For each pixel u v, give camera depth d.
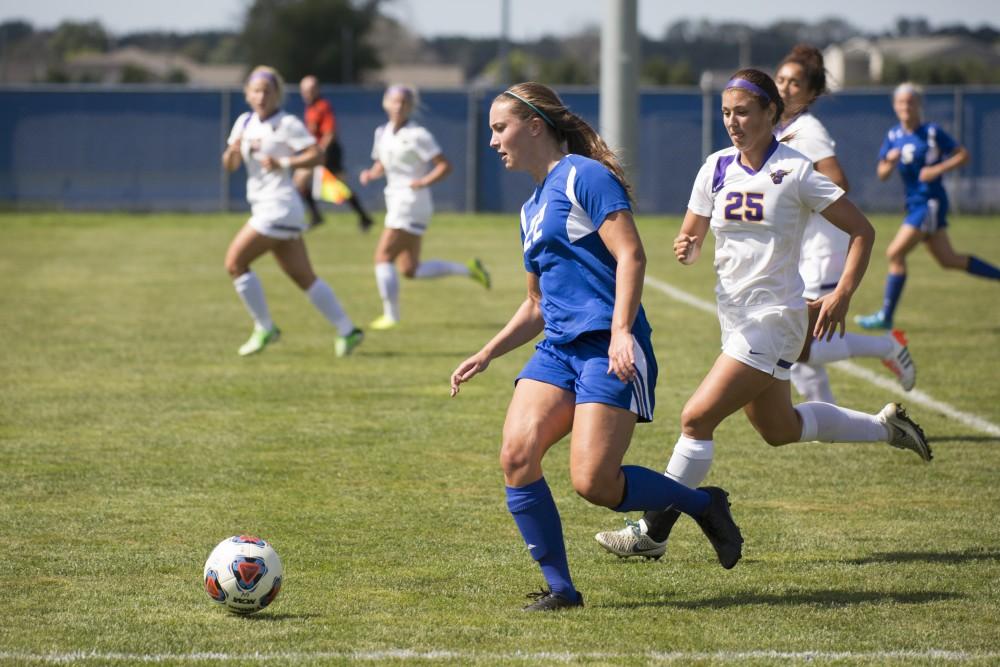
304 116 91.25
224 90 91.00
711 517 16.34
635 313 14.87
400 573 17.47
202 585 16.88
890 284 41.00
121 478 22.55
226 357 35.66
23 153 91.06
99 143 91.31
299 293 50.19
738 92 17.00
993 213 88.06
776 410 18.62
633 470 15.81
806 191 17.09
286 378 32.41
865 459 24.25
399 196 40.72
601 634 15.02
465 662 14.09
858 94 87.75
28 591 16.53
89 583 16.91
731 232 17.62
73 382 31.72
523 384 15.93
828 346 24.75
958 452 24.80
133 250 67.06
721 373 17.48
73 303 46.81
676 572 17.62
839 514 20.58
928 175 39.97
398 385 31.56
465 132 90.50
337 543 18.88
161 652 14.32
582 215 15.34
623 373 14.54
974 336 39.50
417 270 42.56
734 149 17.78
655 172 90.62
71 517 20.08
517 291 51.81
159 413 28.12
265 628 15.18
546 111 15.66
